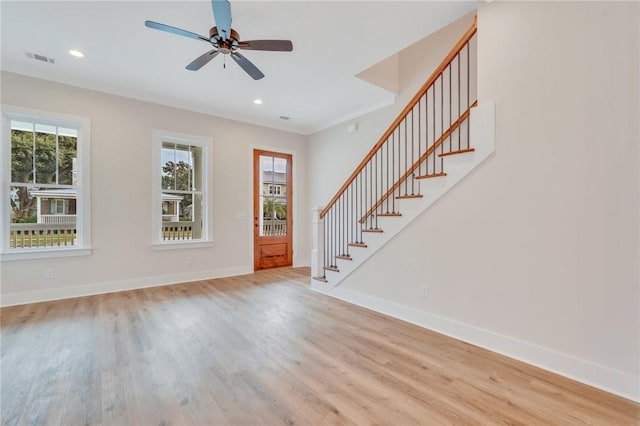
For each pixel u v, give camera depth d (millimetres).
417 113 4031
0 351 2344
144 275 4305
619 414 1625
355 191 4961
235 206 5207
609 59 1826
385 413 1646
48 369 2086
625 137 1779
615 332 1823
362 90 4129
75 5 2420
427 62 3930
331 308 3443
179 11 2510
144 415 1622
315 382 1945
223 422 1573
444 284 2729
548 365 2084
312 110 4910
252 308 3422
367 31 2799
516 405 1711
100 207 3959
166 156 4594
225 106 4723
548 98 2076
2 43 2980
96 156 3934
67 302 3574
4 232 3453
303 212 6133
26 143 3600
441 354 2330
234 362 2197
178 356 2281
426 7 2475
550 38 2064
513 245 2264
